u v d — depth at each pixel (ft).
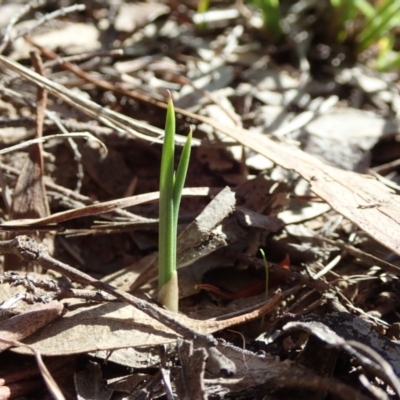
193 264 1.02
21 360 0.88
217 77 1.40
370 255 1.02
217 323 0.89
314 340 0.88
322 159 1.24
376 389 0.80
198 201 1.14
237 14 1.56
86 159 1.19
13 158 1.16
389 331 0.92
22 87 1.29
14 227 0.97
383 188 1.00
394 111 1.38
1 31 1.40
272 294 1.01
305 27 1.56
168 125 0.84
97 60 1.39
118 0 1.56
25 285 0.89
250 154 1.21
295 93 1.40
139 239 1.08
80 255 1.09
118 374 0.89
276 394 0.86
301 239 1.08
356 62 1.53
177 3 1.56
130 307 0.90
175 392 0.85
